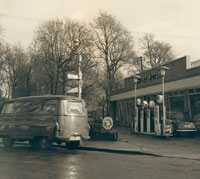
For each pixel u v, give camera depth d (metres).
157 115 17.27
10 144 13.62
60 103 12.21
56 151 12.09
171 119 18.67
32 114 12.80
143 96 28.94
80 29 33.81
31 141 12.95
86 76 35.19
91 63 34.53
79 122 12.79
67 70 32.62
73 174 6.99
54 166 8.12
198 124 18.78
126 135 19.50
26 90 35.88
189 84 20.61
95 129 16.31
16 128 13.21
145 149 12.16
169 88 23.39
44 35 32.81
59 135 11.95
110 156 10.63
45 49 32.47
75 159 9.64
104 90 42.66
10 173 7.05
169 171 7.54
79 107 12.99
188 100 20.94
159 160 9.63
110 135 15.89
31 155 10.54
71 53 32.34
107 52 45.12
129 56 44.97
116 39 44.81
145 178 6.61
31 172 7.19
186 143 14.55
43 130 12.27
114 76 49.91
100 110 45.72
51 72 32.62
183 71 21.44
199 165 8.59
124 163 8.87
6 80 36.19
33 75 34.34
